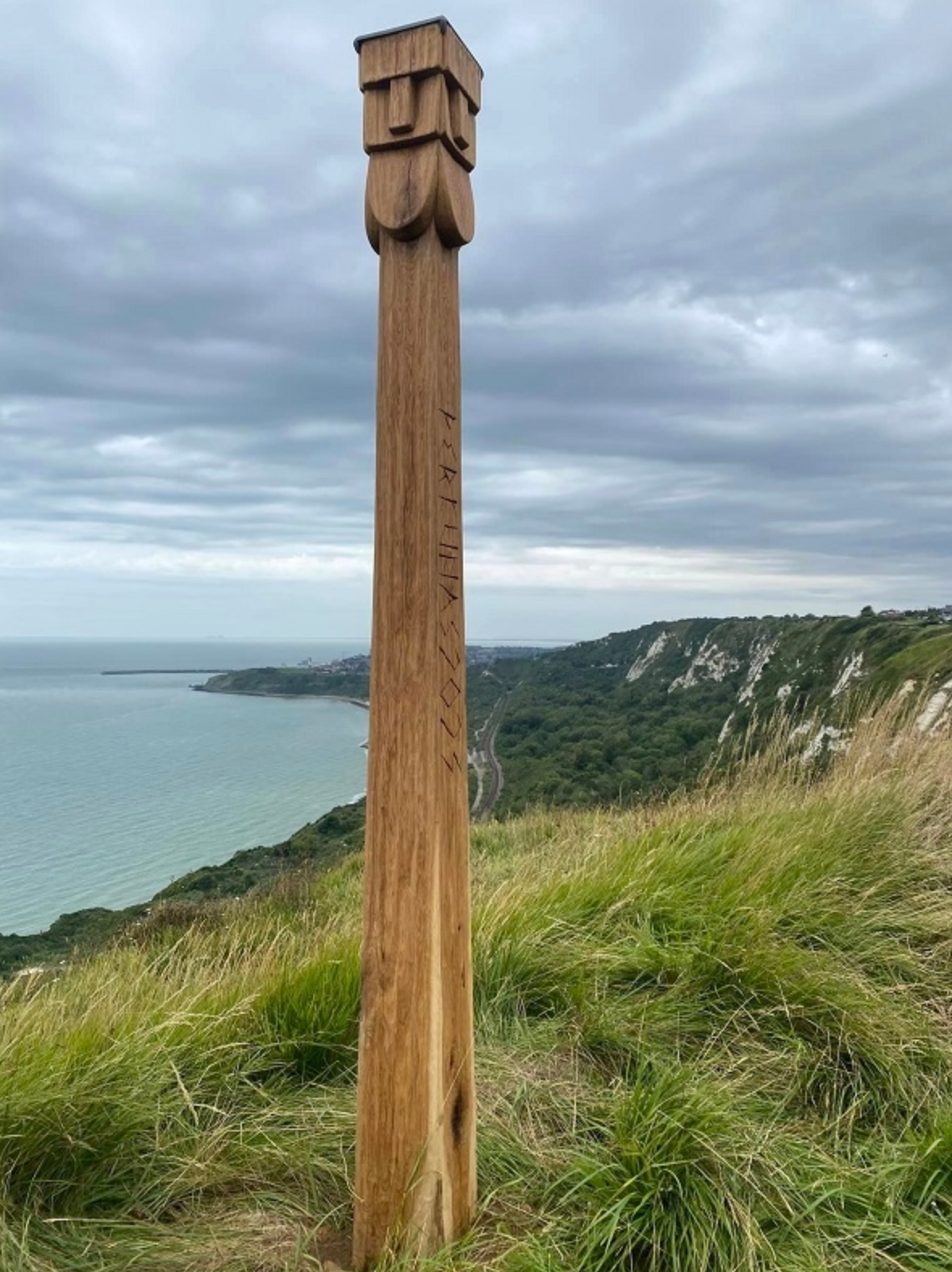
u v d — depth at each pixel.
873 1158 2.29
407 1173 1.77
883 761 5.08
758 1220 1.95
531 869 4.58
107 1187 2.09
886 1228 1.97
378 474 1.81
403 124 1.76
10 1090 2.13
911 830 4.34
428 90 1.76
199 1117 2.33
